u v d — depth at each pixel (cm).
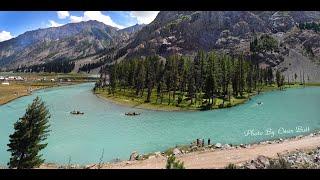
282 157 3481
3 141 5084
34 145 3262
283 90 14650
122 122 7144
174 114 8450
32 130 3244
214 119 7369
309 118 7075
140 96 11519
